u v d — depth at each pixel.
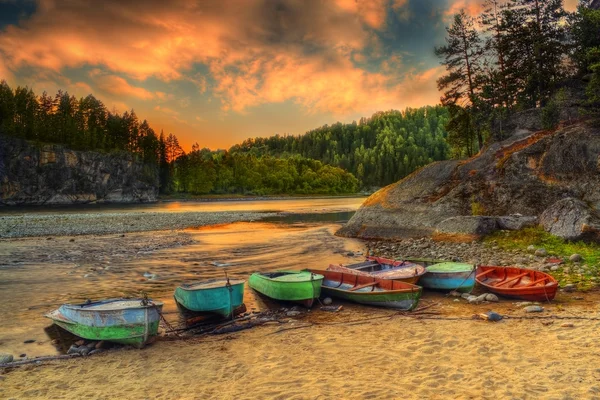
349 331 10.15
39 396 6.86
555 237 20.28
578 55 36.06
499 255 19.62
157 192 146.38
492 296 12.71
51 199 117.12
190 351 9.09
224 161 174.25
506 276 14.49
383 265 16.75
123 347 9.41
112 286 16.02
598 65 27.92
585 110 28.41
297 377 7.32
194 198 146.75
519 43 41.84
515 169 27.78
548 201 24.94
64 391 7.06
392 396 6.37
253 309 12.84
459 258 20.28
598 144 24.41
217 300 11.24
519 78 41.91
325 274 15.04
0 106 122.12
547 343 8.55
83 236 33.69
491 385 6.64
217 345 9.45
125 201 133.50
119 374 7.83
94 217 55.03
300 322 11.14
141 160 144.38
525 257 18.41
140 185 137.88
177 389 7.02
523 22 42.12
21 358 8.80
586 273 14.89
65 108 145.50
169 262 21.38
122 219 51.53
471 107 42.12
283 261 21.77
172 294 14.78
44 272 18.64
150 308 9.49
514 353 8.08
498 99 40.19
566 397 6.07
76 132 129.25
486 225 24.27
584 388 6.34
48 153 117.88
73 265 20.41
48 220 48.94
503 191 27.16
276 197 158.50
